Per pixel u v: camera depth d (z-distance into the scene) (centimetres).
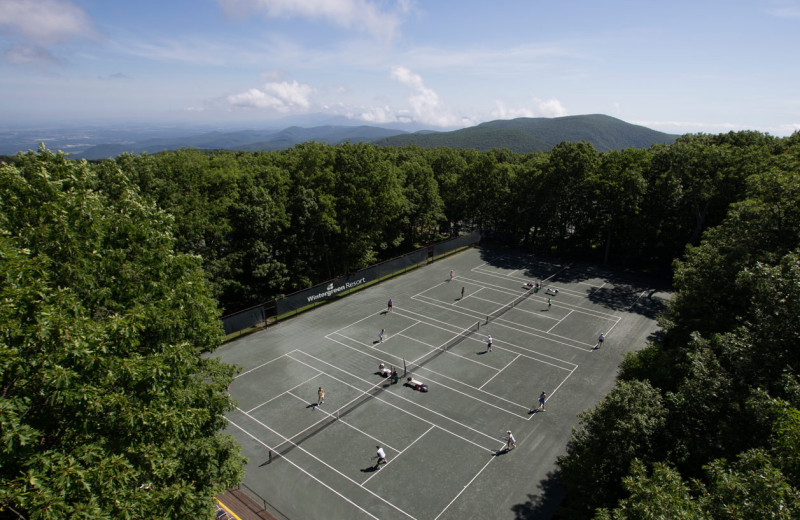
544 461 2695
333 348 4066
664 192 5944
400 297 5322
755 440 1481
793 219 2570
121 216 1745
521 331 4431
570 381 3547
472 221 8719
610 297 5366
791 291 1695
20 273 1162
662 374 2381
